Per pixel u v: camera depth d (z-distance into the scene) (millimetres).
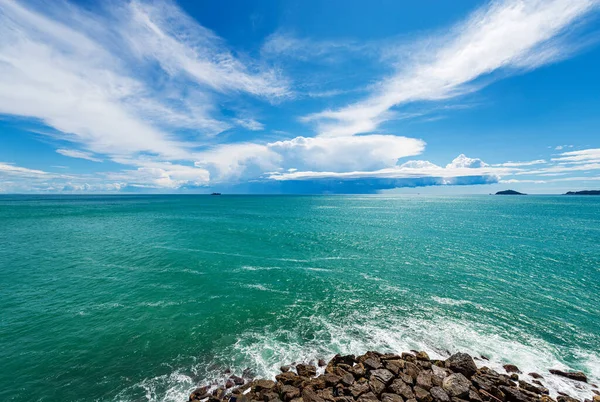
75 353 12211
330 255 29453
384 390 9633
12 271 23281
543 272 23938
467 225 52969
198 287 20000
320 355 12172
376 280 21781
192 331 14094
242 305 17125
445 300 18109
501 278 22328
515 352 12570
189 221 57406
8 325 14461
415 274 23250
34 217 62188
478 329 14539
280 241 36594
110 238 37719
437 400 9125
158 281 21156
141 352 12359
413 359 11484
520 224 54438
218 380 10633
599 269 24828
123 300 17719
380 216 70688
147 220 58625
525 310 16734
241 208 99812
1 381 10453
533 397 9391
